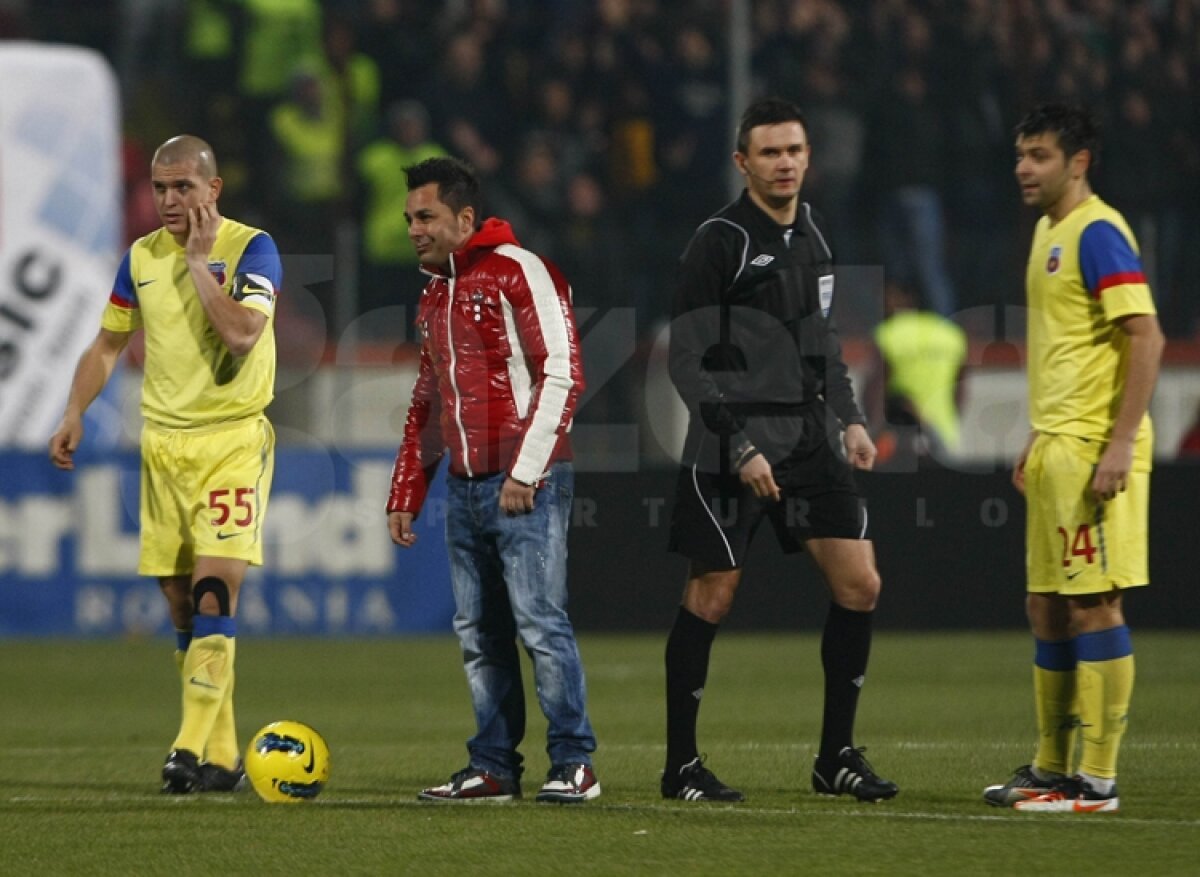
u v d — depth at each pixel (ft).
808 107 213.25
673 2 221.87
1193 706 112.47
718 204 212.84
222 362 81.00
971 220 209.77
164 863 62.59
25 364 169.37
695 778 75.72
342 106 206.28
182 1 215.31
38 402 169.68
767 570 165.58
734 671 137.90
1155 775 82.48
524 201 206.08
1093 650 72.08
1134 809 72.69
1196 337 195.83
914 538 164.14
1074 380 71.82
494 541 75.00
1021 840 65.36
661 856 62.80
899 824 68.95
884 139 210.38
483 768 75.66
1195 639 158.20
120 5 217.77
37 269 169.58
